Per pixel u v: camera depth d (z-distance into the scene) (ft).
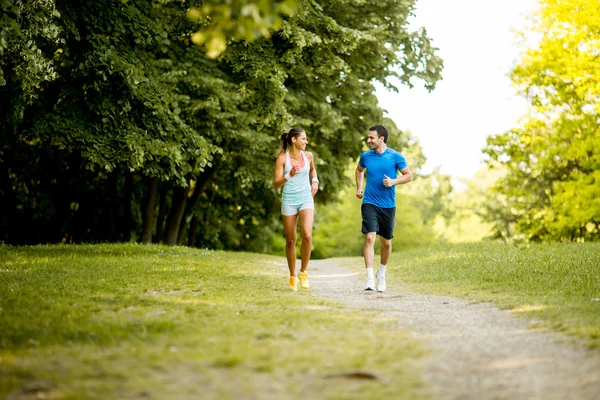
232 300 31.17
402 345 19.89
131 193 102.63
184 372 16.44
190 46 83.66
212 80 78.84
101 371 16.21
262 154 95.30
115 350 18.81
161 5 73.10
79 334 20.83
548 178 135.33
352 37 71.72
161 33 67.67
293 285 38.29
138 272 44.50
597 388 15.11
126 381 15.58
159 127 64.34
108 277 40.32
